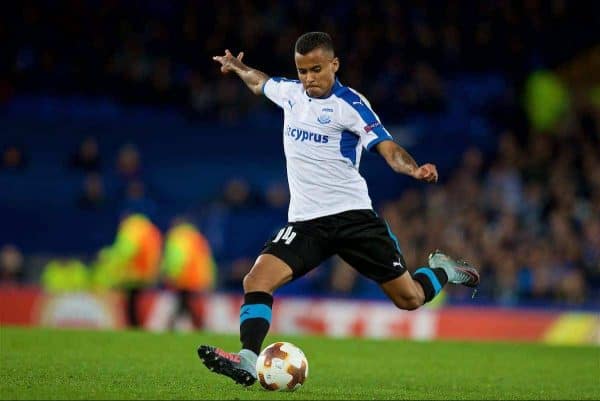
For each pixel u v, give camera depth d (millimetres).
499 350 48250
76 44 95375
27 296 63875
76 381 26656
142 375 29531
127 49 95312
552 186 85500
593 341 64625
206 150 94750
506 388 29688
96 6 97812
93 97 95188
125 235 60562
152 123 94688
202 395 23266
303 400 22641
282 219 84938
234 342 47031
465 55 105688
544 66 107625
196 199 90500
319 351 44094
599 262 76875
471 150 89062
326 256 26516
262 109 97750
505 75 105438
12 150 88500
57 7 96500
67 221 84250
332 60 25750
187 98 95500
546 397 26359
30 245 83375
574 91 106688
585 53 108500
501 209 83375
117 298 64250
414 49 102938
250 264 76688
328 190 26062
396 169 24625
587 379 34031
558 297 73625
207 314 64312
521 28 108062
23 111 93500
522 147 99375
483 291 73688
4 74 93625
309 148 26000
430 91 98188
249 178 93625
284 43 97000
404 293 27188
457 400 24406
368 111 25656
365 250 26281
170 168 92688
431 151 97125
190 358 37281
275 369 24500
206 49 97625
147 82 94625
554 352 47594
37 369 30047
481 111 102188
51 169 89812
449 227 76625
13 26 95062
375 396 24750
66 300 64000
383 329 64562
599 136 97812
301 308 64500
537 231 82000
